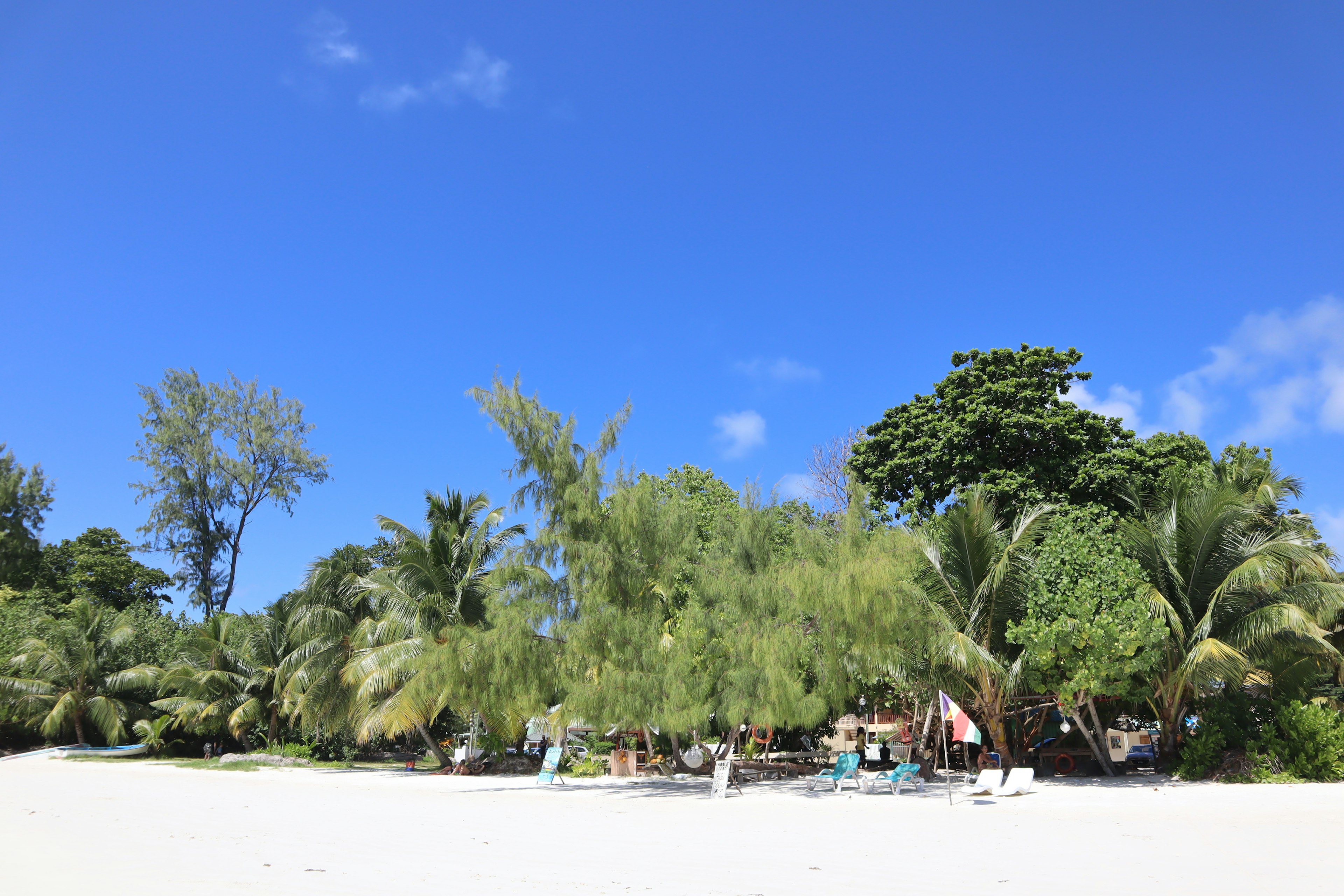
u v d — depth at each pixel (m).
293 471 54.19
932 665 20.72
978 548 22.00
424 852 10.59
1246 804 15.32
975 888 8.02
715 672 19.20
